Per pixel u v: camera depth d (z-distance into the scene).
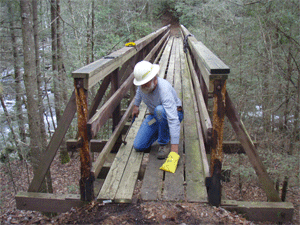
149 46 7.82
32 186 2.94
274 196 2.76
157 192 2.73
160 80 3.08
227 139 5.57
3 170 8.06
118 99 3.60
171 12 27.48
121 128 3.76
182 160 3.27
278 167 3.88
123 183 2.84
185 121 4.30
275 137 4.35
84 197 2.69
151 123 3.41
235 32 6.08
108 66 2.95
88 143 2.52
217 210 2.52
